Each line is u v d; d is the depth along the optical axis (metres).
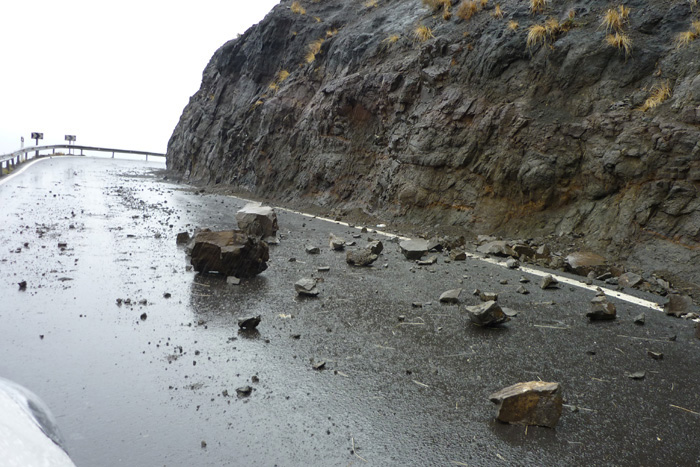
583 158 10.21
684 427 3.50
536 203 10.68
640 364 4.62
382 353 4.64
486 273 8.15
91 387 3.72
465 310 6.09
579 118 10.56
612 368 4.50
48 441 1.19
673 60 9.77
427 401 3.74
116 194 17.98
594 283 7.77
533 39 11.77
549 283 7.29
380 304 6.24
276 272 7.78
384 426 3.36
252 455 2.96
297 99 20.16
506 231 10.95
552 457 3.08
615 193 9.59
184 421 3.31
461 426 3.41
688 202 8.27
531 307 6.33
